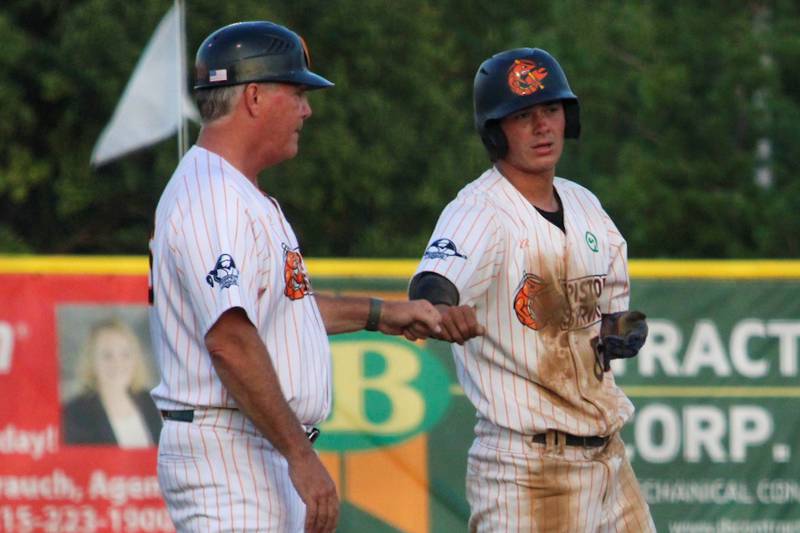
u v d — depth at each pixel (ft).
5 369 79.00
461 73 212.64
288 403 47.75
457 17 215.51
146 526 79.66
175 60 112.57
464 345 58.39
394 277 79.92
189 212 47.83
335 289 79.66
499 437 58.08
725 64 171.22
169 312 48.83
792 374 80.84
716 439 80.64
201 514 48.57
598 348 58.29
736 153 171.32
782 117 172.65
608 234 59.47
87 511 79.36
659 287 80.59
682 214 166.81
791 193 171.22
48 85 175.94
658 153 172.86
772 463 80.79
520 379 57.36
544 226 57.11
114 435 79.51
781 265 80.74
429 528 79.97
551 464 57.41
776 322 80.74
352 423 79.92
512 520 57.93
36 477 79.05
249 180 49.83
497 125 56.90
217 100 49.57
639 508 60.70
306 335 49.83
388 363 80.02
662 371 80.53
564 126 57.98
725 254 167.02
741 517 80.64
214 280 46.91
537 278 56.80
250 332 46.98
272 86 49.65
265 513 48.85
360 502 79.92
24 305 79.05
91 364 79.46
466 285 55.31
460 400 80.18
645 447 80.48
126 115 112.37
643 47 175.42
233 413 48.75
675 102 170.40
